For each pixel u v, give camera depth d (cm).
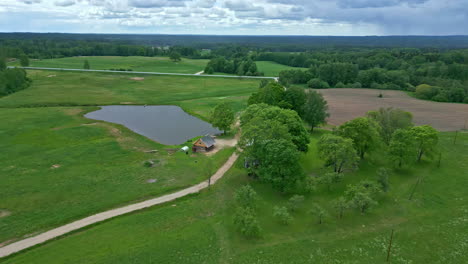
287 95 10256
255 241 4459
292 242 4441
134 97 14938
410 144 6762
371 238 4550
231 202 5531
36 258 4044
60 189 5853
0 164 6906
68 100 13588
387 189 5769
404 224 4903
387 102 14875
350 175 6650
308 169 6950
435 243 4431
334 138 6406
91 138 8869
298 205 5331
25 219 4919
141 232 4641
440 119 11644
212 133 9931
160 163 7188
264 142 5938
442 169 6950
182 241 4428
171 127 10544
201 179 6438
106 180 6262
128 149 8075
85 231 4675
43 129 9425
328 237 4575
